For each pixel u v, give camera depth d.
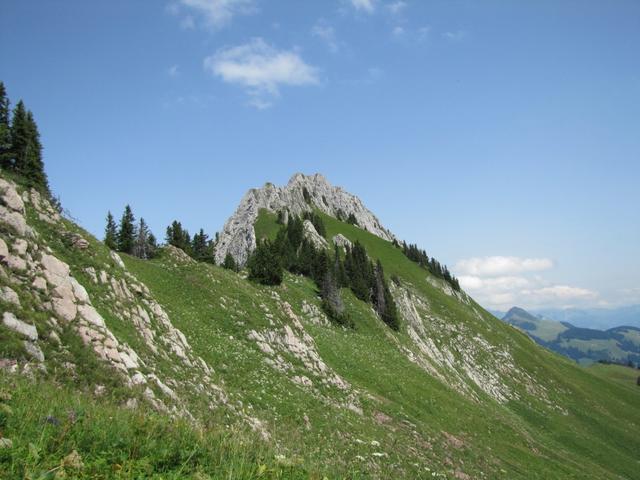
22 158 63.09
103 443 10.22
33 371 17.17
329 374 48.69
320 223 175.25
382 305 106.56
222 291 54.28
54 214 32.19
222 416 24.50
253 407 31.33
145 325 29.27
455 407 61.88
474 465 43.56
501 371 123.75
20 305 19.67
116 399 19.17
